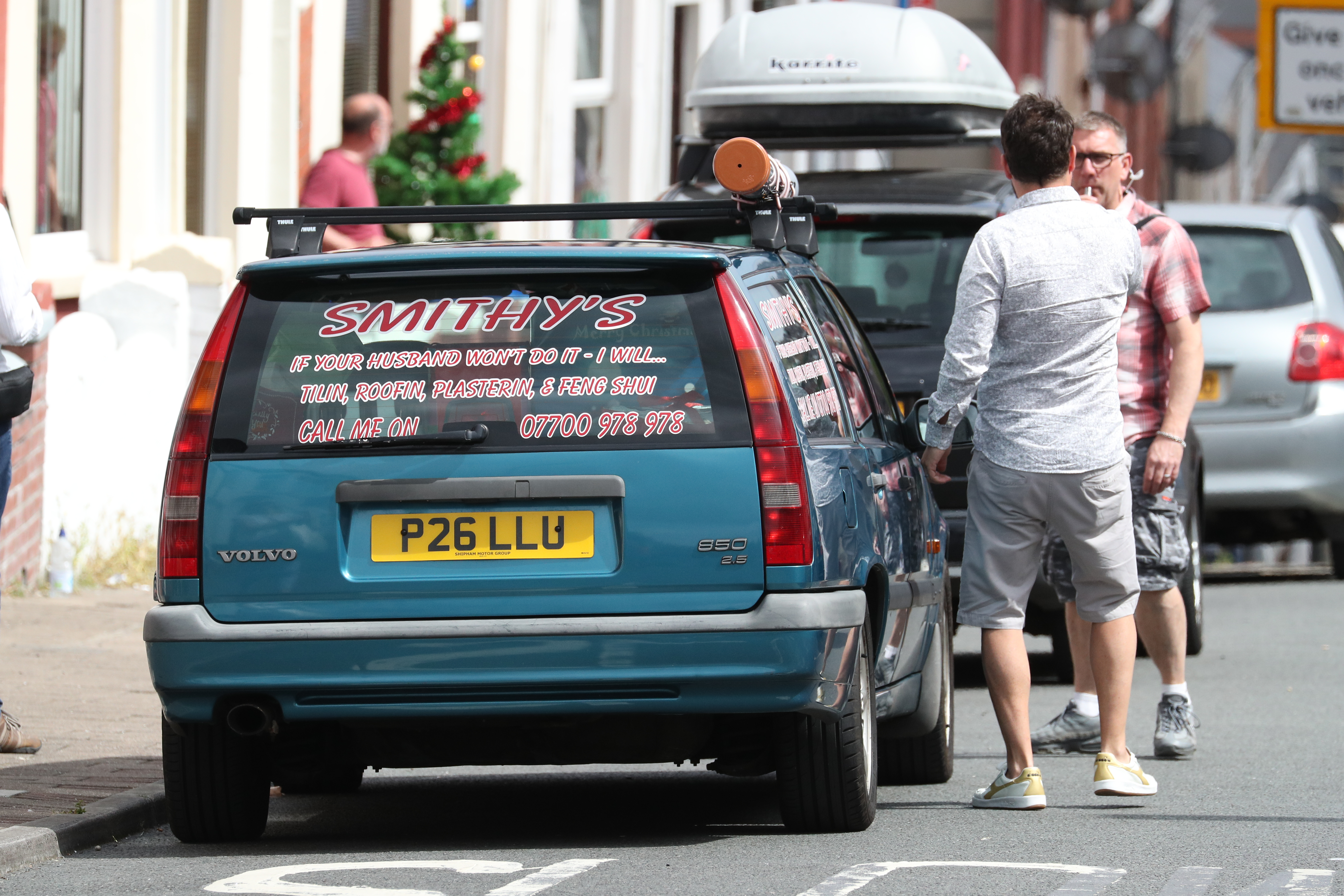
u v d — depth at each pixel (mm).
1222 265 56062
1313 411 55031
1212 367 55344
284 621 23750
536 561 23531
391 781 31406
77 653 38812
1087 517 27281
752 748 25016
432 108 60969
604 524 23531
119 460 50250
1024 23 128750
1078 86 137375
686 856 24312
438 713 23703
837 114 46781
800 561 23406
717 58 47312
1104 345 27234
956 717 37438
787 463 23500
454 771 32469
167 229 55875
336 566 23656
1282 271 55906
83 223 54438
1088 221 27312
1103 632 28094
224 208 58500
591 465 23500
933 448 27547
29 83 49000
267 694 23828
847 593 24031
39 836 24438
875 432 28172
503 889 22359
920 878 22859
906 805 28156
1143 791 28000
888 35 46438
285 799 29641
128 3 54312
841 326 28766
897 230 39156
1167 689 31969
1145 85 111938
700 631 23266
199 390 24188
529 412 23703
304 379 24062
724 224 39750
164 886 22938
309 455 23828
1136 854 24297
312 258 24297
